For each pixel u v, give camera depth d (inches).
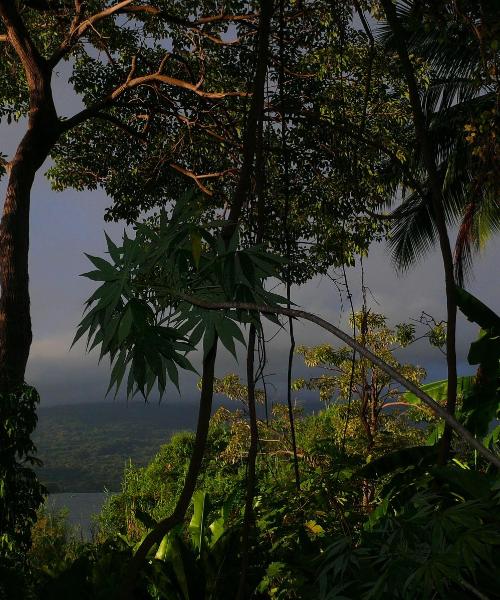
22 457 298.8
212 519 232.7
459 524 96.3
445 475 114.6
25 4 386.6
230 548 196.2
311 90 298.2
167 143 409.7
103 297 66.8
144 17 381.1
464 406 159.6
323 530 165.5
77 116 392.8
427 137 91.6
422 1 117.3
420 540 98.9
